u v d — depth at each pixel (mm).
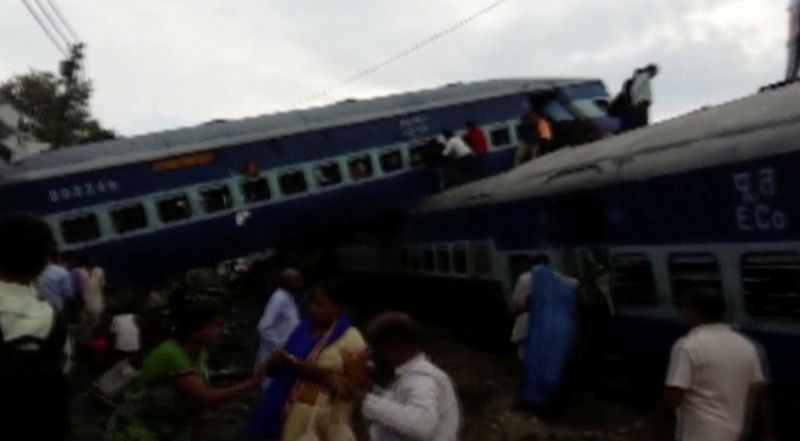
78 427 9461
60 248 15984
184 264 17484
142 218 16844
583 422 9469
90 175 16594
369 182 18938
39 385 2393
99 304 13391
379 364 9555
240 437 9742
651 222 9367
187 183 17328
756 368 4672
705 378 4605
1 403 2338
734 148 7938
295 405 4484
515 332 10641
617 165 10172
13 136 28109
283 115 19000
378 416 3551
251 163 17938
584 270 11227
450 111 19969
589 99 21094
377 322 3760
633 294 9844
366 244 21844
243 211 17719
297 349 4492
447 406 3725
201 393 4062
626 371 10164
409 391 3625
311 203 18391
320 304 4516
